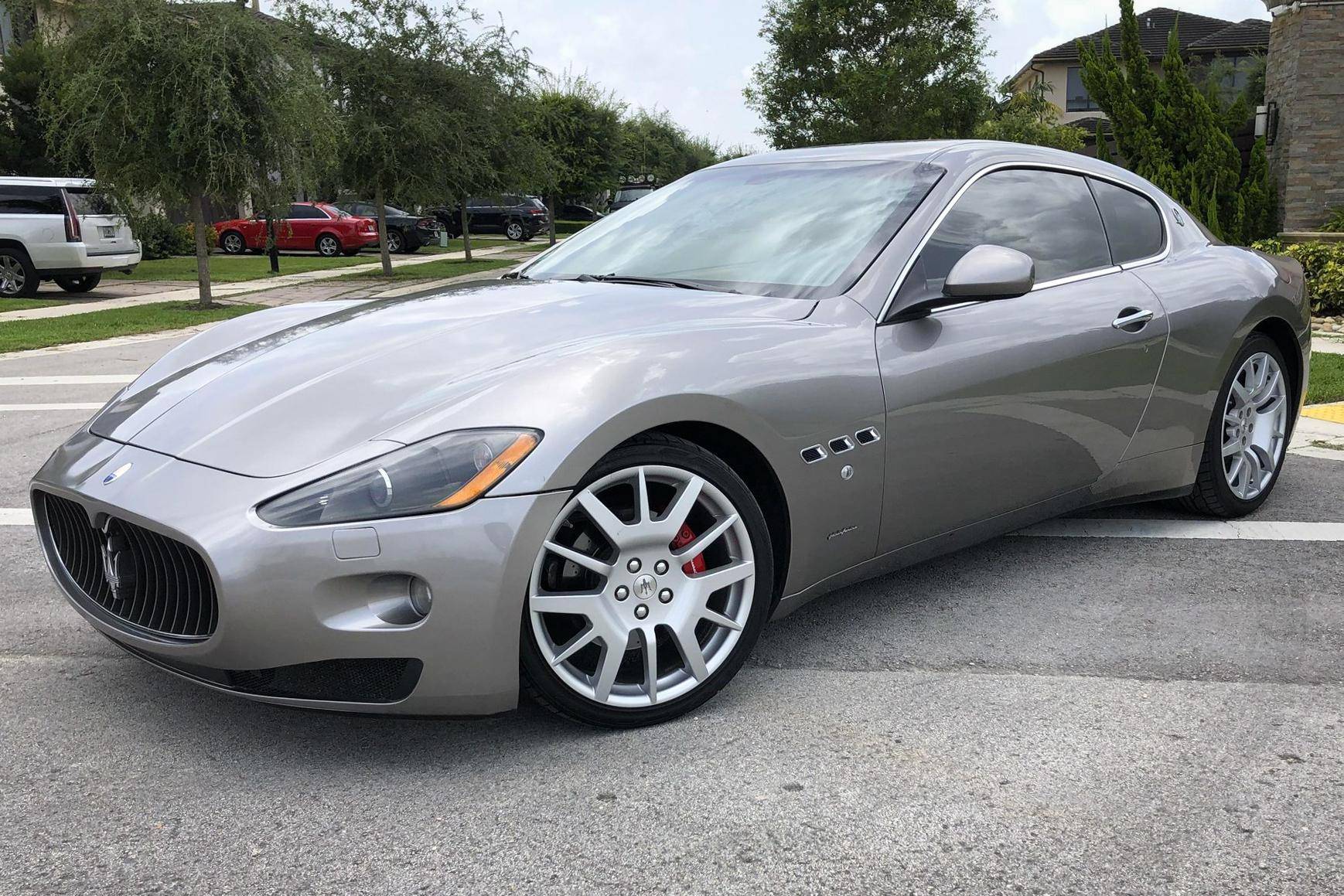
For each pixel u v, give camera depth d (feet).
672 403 7.87
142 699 8.81
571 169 148.46
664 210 11.93
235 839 6.79
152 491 7.50
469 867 6.50
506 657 7.39
